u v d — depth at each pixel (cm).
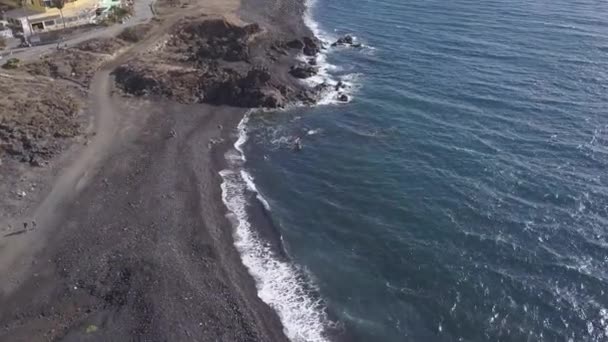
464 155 6700
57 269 4791
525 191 5988
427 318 4516
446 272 4953
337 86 8619
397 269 5034
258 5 12238
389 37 10625
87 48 8725
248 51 9381
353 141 7188
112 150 6619
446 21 11256
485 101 7931
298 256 5225
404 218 5697
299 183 6375
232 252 5212
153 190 5953
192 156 6712
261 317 4478
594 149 6688
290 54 9819
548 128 7188
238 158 6844
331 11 12488
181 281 4734
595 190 5944
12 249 4994
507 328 4388
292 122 7700
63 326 4259
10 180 5866
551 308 4538
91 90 7856
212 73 8450
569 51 9394
